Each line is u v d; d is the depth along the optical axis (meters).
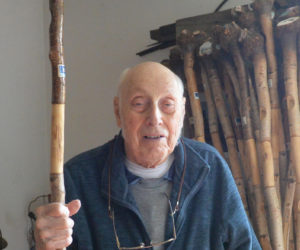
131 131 1.06
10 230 2.16
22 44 2.32
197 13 2.11
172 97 1.06
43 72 2.51
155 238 1.08
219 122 1.92
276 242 1.65
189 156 1.17
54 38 0.85
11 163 2.18
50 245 0.84
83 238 1.09
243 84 1.76
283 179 1.70
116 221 1.09
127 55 2.30
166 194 1.12
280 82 1.71
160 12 2.21
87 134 2.40
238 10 1.75
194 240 1.10
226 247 1.19
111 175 1.11
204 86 1.92
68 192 1.11
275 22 1.69
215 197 1.16
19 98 2.27
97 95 2.38
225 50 1.79
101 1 2.37
